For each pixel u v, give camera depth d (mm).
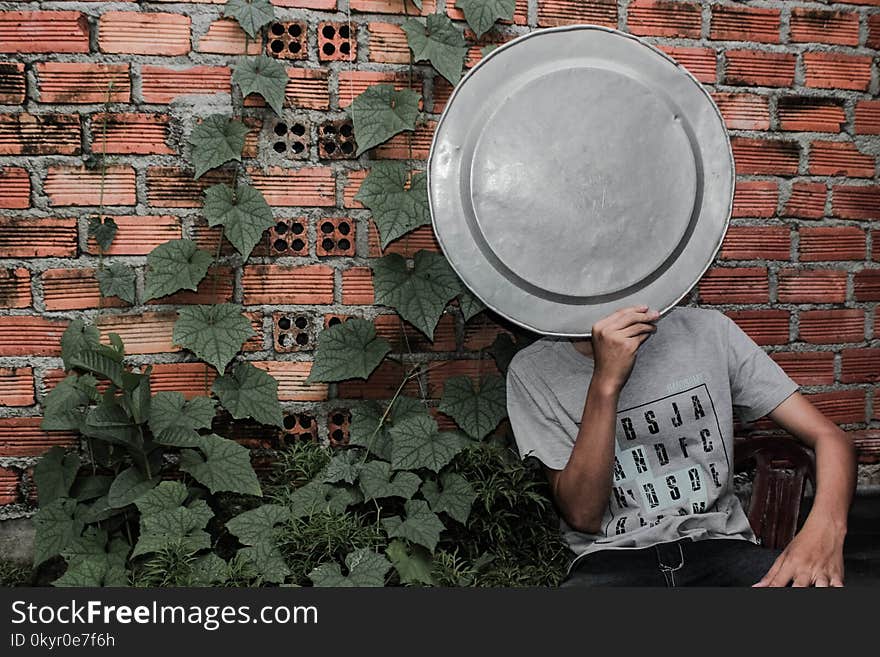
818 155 1813
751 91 1773
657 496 1354
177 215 1601
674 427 1368
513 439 1680
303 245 1647
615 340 1269
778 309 1819
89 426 1454
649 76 1318
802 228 1818
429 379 1703
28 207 1559
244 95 1557
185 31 1576
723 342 1419
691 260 1323
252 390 1603
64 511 1508
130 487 1481
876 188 1849
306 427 1674
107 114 1564
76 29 1546
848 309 1852
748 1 1757
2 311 1563
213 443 1537
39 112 1550
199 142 1559
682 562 1274
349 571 1358
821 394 1849
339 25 1621
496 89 1327
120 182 1580
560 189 1288
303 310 1655
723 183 1312
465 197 1319
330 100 1631
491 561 1514
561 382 1421
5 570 1569
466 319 1638
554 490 1377
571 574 1382
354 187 1650
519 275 1301
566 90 1291
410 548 1463
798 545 1215
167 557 1366
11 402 1578
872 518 1840
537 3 1685
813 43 1792
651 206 1296
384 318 1683
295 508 1476
